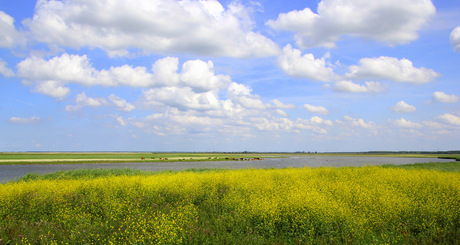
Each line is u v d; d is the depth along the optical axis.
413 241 7.88
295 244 7.95
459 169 32.84
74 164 76.31
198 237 8.14
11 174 43.00
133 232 8.31
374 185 15.45
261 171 23.88
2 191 12.52
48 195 12.66
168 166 68.00
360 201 11.34
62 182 16.23
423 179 17.12
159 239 7.79
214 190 14.34
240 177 18.83
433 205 10.49
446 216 9.67
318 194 11.88
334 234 8.52
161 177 18.64
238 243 7.74
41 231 8.62
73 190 14.08
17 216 10.55
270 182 16.34
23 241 7.89
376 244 7.52
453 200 11.75
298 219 9.45
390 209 10.16
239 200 12.00
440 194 12.99
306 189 13.33
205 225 9.41
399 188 14.62
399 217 9.84
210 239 8.06
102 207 11.40
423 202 11.71
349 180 18.08
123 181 16.25
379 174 20.59
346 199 11.93
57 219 10.11
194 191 14.06
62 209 10.88
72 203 12.02
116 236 8.24
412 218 9.83
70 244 7.86
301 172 23.12
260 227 9.12
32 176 25.97
